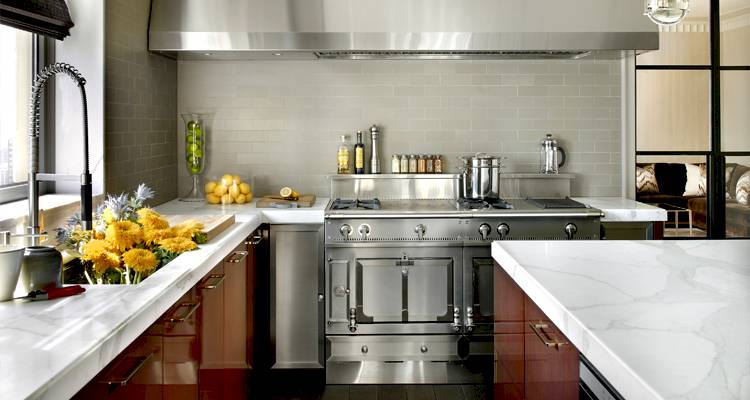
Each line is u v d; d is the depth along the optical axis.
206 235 2.84
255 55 4.35
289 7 4.04
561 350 1.67
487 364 3.92
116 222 2.31
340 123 4.59
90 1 3.20
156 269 2.44
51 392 1.19
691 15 4.66
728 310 1.60
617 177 4.64
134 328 1.66
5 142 2.84
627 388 1.20
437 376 3.94
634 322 1.50
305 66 4.56
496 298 2.60
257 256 3.86
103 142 3.25
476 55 4.39
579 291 1.80
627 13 4.10
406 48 4.05
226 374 2.94
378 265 3.89
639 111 4.68
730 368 1.19
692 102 4.69
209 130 4.59
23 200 2.91
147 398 1.81
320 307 3.95
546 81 4.58
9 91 2.86
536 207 4.02
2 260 1.78
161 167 4.25
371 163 4.53
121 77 3.53
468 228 3.87
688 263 2.20
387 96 4.57
